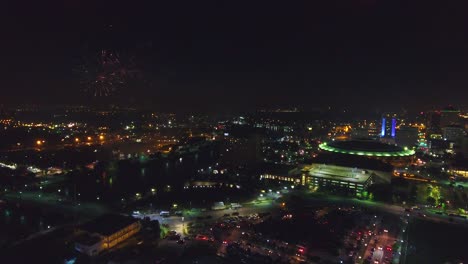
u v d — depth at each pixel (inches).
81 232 6417.3
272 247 6387.8
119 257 5861.2
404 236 7007.9
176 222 7618.1
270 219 7608.3
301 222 7332.7
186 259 5821.9
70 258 5772.6
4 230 6879.9
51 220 7406.5
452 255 6254.9
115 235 6328.7
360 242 6658.5
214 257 5954.7
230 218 7834.6
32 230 6894.7
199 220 7726.4
